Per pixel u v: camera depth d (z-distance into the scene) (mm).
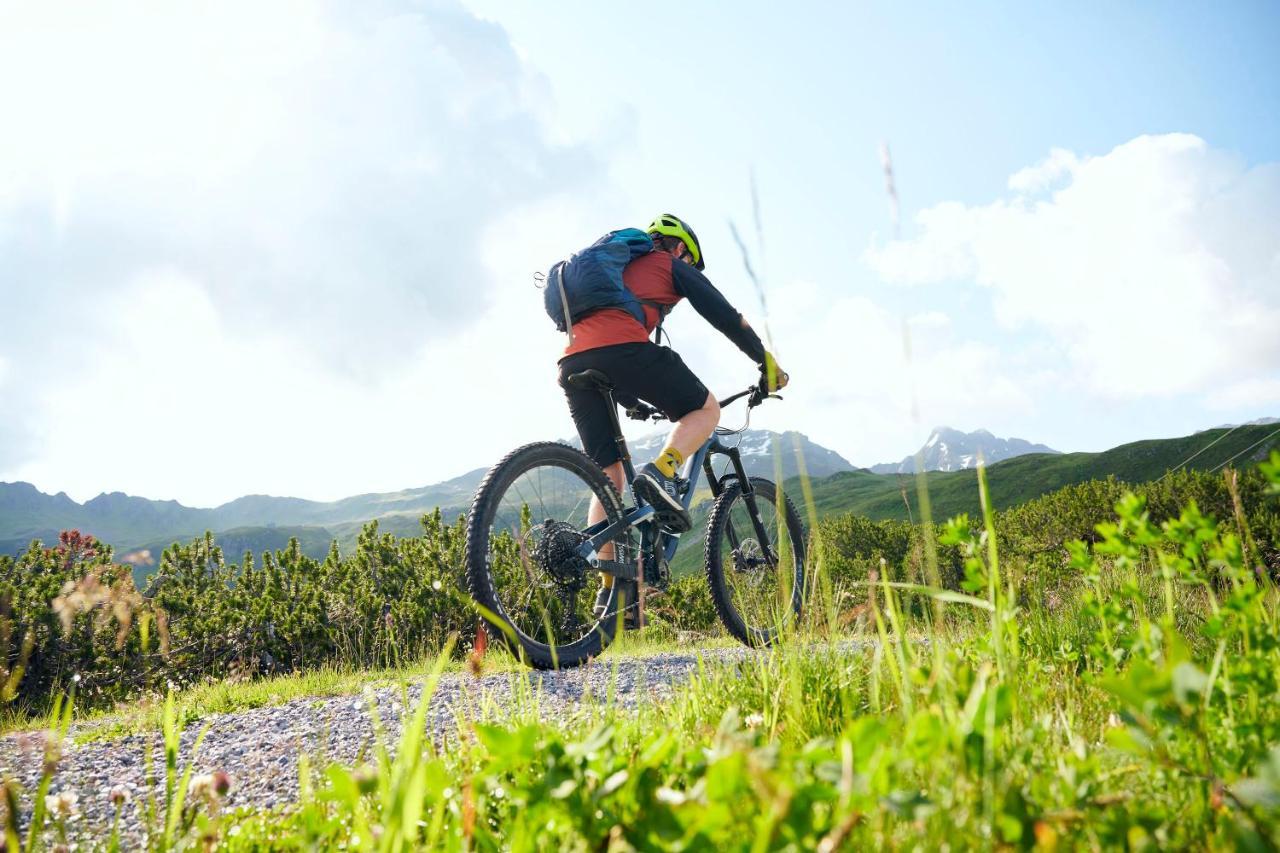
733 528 4879
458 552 11320
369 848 1093
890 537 16234
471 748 1754
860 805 895
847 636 2771
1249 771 1106
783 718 2004
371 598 10070
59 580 8891
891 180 1233
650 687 3221
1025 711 1612
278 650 9586
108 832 1858
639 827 998
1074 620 3170
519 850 1078
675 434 4273
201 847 1421
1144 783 1225
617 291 4078
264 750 2807
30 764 2438
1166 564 1369
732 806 915
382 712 3330
